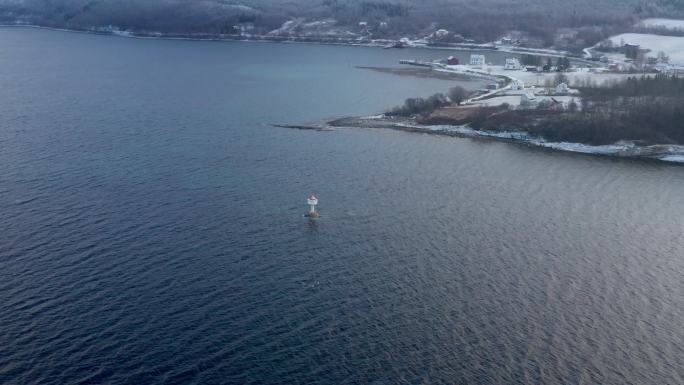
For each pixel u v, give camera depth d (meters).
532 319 88.44
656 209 128.38
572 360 80.25
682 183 145.38
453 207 126.62
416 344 82.50
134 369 76.44
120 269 98.06
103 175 139.62
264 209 122.50
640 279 99.62
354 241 110.00
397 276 98.69
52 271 96.94
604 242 112.38
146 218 116.81
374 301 91.69
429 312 89.38
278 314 87.81
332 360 79.06
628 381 76.81
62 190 129.75
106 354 78.81
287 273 98.62
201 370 76.69
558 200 132.25
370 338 83.38
